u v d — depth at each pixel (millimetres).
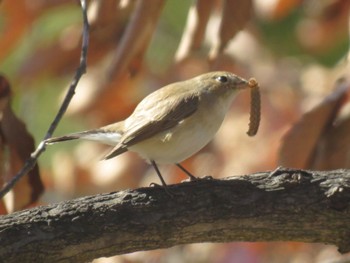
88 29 9961
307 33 15977
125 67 10219
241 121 12852
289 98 13250
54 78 13703
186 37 10594
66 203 9172
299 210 9156
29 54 14344
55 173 13945
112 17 10234
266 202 9188
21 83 13445
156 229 9141
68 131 15891
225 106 11117
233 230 9234
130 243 9156
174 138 10578
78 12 15039
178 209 9180
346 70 11039
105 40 12875
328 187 9203
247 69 13906
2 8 12867
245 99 13070
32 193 10445
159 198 9234
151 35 10586
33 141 10266
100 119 13156
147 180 12906
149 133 10508
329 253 13359
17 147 10242
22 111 15523
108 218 9086
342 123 10758
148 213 9148
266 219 9180
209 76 11109
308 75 13844
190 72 13859
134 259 12695
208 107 10883
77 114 13016
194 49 10602
